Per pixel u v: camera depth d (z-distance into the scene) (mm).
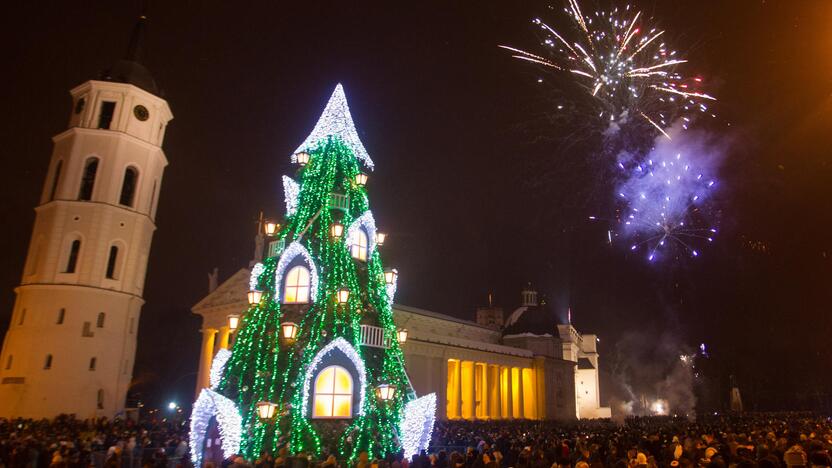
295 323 27797
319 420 25984
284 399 25891
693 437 20016
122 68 58188
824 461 10805
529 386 80250
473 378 68938
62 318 49469
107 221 52656
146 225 56469
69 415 45625
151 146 56938
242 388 26812
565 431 41406
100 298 51250
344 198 32125
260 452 24562
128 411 56219
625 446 20938
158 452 24250
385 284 32281
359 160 34812
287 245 30797
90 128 54156
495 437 35469
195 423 26047
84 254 51375
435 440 35500
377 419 27047
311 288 28969
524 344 87875
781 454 14438
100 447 29594
